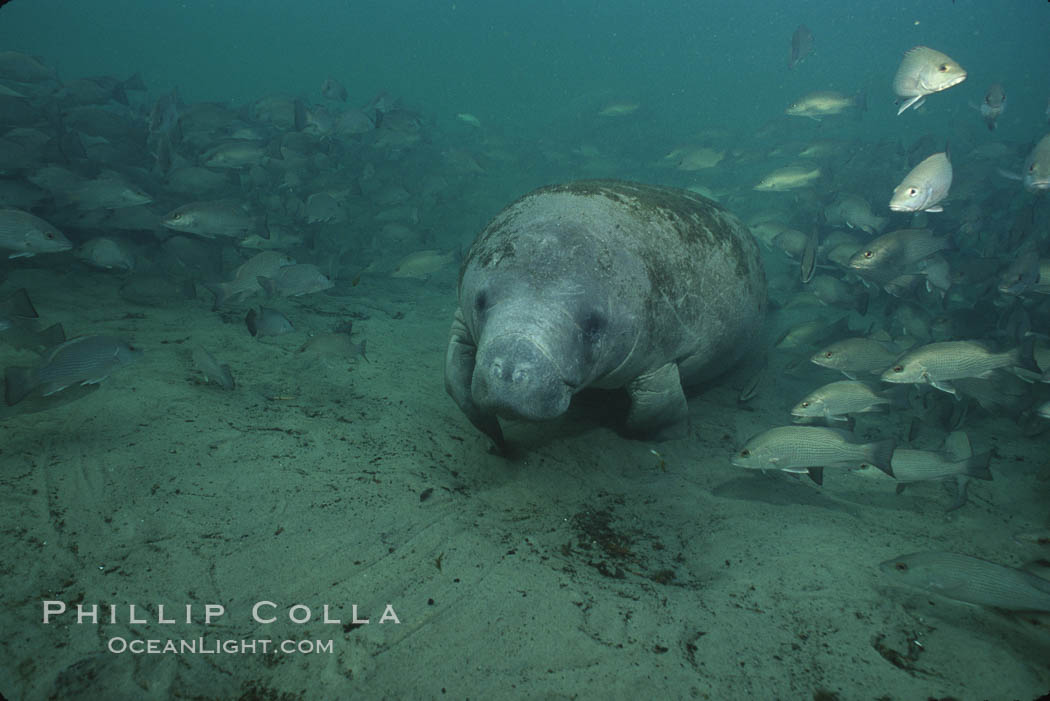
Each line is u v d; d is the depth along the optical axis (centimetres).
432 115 2288
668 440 493
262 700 221
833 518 380
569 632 261
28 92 1186
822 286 711
